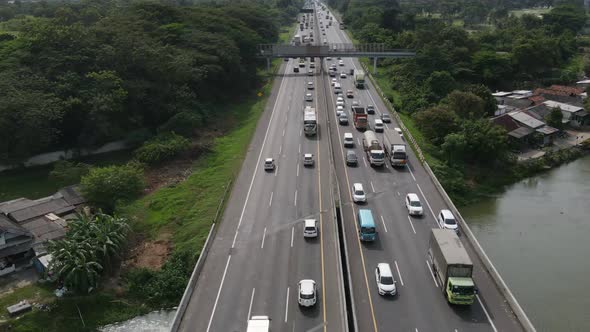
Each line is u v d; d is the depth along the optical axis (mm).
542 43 145375
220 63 107500
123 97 79938
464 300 40562
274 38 163875
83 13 139500
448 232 46344
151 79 90938
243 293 44531
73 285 48938
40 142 71750
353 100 109562
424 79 117125
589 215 70188
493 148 81562
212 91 105125
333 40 184125
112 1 185000
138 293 50688
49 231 55625
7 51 82750
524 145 94938
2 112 67938
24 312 47062
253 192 65625
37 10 166375
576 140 99438
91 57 84375
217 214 58938
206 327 40250
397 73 127562
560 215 70312
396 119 95438
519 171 85062
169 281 50781
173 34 105875
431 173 68500
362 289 44312
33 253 54281
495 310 41250
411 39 145500
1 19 168000
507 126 95812
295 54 131500
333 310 41906
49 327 46125
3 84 71688
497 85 133125
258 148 81812
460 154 82250
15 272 52844
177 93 92375
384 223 56375
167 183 71812
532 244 61562
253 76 125000
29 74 77812
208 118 95438
